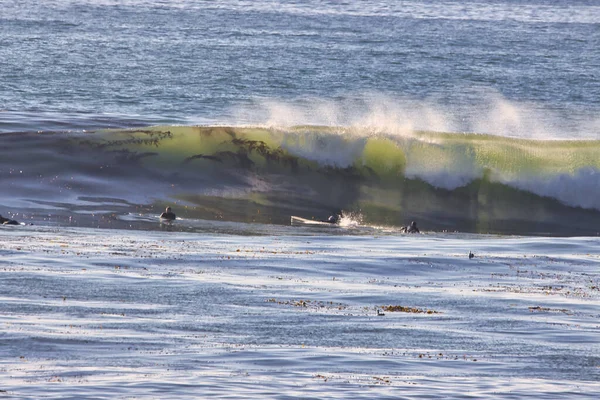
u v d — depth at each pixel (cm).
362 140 13525
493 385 4778
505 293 7344
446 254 9144
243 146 13362
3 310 6000
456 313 6556
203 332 5716
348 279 7706
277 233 10462
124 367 4853
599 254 9462
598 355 5522
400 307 6675
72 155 12700
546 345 5722
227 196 12306
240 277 7544
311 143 13500
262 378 4719
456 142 13662
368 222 11756
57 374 4675
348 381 4731
